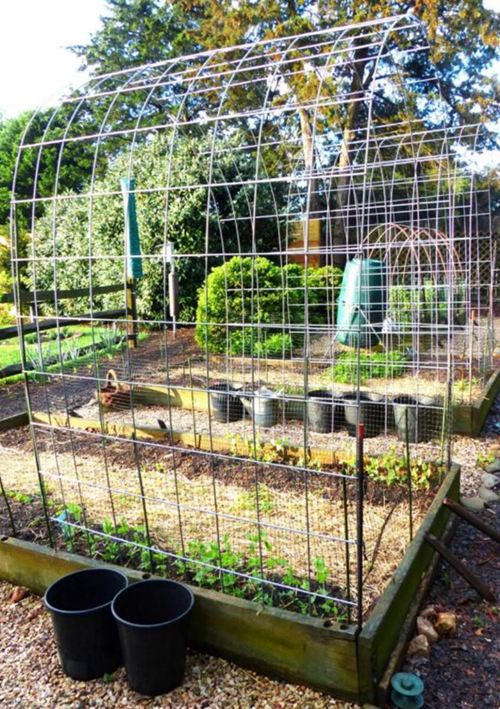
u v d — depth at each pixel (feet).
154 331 36.99
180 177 34.45
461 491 13.55
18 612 9.32
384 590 7.96
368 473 13.21
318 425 17.17
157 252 35.65
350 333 23.22
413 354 20.40
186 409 20.27
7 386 24.44
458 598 9.45
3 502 12.48
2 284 42.80
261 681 7.55
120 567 8.89
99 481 13.67
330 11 45.37
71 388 23.38
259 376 22.89
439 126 48.98
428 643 8.15
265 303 29.43
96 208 36.96
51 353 27.45
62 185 53.98
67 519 10.96
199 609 7.97
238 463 14.42
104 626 7.63
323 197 40.42
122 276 35.68
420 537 9.53
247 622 7.62
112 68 62.64
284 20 47.24
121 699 7.36
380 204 31.63
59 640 7.68
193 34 52.60
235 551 9.95
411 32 42.09
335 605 8.18
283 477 13.37
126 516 11.62
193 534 10.71
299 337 29.45
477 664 7.89
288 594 8.09
